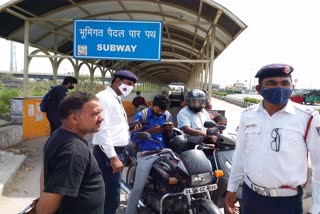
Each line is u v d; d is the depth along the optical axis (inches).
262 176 93.5
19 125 350.6
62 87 289.7
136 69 976.9
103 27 340.2
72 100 81.4
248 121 98.8
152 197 156.1
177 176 139.4
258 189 95.8
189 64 855.7
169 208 143.9
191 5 334.0
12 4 312.3
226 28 360.2
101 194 83.4
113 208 144.1
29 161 277.9
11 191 206.8
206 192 136.2
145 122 167.3
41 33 408.2
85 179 78.9
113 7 377.7
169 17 405.1
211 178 134.6
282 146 90.4
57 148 76.4
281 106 93.5
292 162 90.5
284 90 88.8
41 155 300.7
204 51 519.2
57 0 332.5
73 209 78.1
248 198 99.7
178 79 1957.4
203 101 177.8
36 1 323.0
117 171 133.6
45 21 370.9
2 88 508.4
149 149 165.2
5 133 309.9
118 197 145.3
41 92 552.7
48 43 448.5
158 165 151.6
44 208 72.7
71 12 381.7
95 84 715.4
